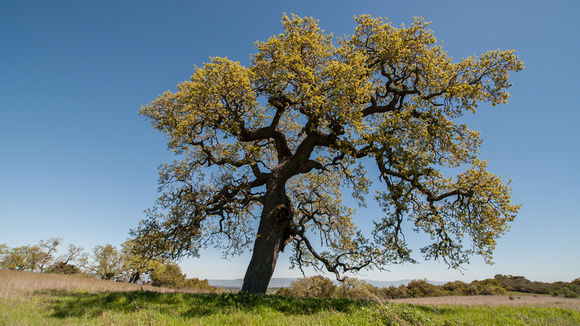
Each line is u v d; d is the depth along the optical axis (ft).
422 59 49.44
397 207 47.60
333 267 52.70
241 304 31.09
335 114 44.45
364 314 22.54
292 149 66.85
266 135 53.01
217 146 52.85
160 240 46.65
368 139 43.83
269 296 35.99
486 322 22.34
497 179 43.96
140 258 49.24
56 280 65.41
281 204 47.32
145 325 22.34
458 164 54.70
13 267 194.70
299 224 54.95
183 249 47.85
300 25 52.70
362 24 53.36
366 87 44.24
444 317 23.99
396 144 43.52
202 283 192.85
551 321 23.30
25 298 37.91
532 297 58.44
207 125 46.70
